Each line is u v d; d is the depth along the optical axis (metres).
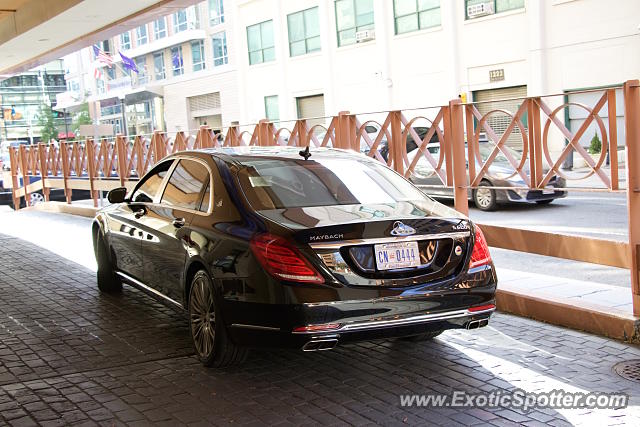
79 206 17.20
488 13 25.91
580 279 7.89
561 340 5.53
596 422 3.98
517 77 25.33
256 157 5.53
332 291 4.32
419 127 7.67
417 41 28.92
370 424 4.05
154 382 4.87
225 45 44.88
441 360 5.15
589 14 22.94
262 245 4.48
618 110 6.45
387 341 5.65
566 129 6.02
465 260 4.66
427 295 4.49
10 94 101.19
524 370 4.88
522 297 6.26
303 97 35.84
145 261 6.20
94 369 5.20
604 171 5.70
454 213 4.96
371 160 5.81
